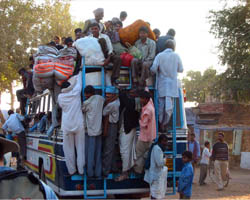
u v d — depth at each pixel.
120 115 7.07
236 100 20.88
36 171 9.52
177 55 7.34
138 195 7.97
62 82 7.12
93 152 6.77
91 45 7.01
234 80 19.92
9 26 24.92
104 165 6.88
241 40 19.41
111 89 7.03
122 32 7.79
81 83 6.95
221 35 19.86
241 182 14.25
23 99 11.82
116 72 7.02
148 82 7.43
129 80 7.34
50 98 8.54
